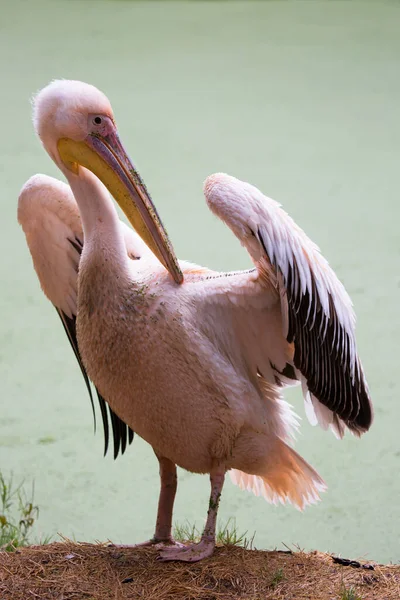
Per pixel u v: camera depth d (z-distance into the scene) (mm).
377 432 11922
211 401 7562
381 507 10461
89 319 7590
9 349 14422
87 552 7965
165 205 19781
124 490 11008
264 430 7840
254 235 7125
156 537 8273
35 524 10352
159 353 7406
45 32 38312
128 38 36844
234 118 26297
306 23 38750
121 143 7832
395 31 36500
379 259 16828
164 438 7758
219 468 7855
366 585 7320
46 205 8219
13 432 12148
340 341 7590
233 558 7723
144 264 7871
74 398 13047
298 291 7199
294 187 20719
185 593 7191
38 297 16312
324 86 29375
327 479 10984
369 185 20875
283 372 8000
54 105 7707
